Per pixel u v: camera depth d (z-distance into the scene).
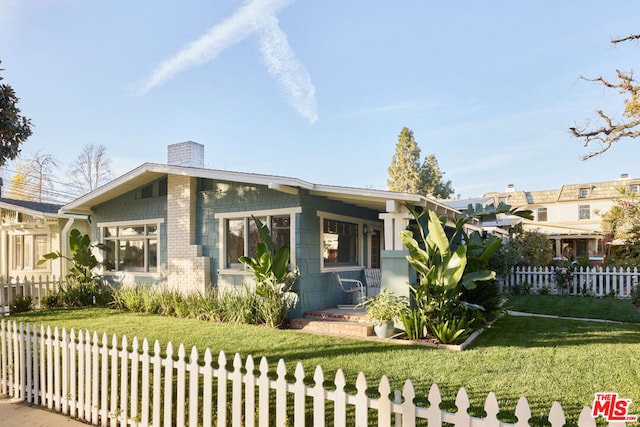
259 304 9.31
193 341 7.43
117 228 13.34
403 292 8.55
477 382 5.09
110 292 12.53
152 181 12.47
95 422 4.34
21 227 15.74
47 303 12.14
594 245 30.86
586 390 4.77
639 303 11.82
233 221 10.89
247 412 3.50
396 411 2.86
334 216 11.06
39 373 5.12
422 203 8.83
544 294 14.77
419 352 6.59
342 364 5.94
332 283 10.89
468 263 9.25
